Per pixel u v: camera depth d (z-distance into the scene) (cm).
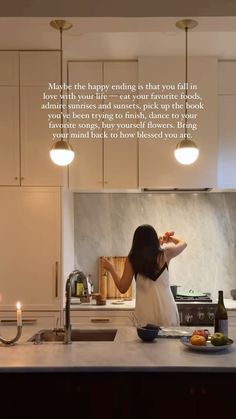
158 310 288
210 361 199
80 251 415
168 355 209
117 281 298
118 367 192
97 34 319
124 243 415
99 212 417
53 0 255
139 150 370
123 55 365
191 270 413
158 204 417
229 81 376
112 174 371
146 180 368
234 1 254
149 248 291
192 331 257
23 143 357
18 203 354
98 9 256
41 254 352
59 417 205
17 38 329
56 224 353
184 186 368
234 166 374
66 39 330
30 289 350
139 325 279
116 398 204
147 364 195
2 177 355
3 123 357
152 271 291
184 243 316
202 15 255
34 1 255
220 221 415
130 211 417
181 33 315
